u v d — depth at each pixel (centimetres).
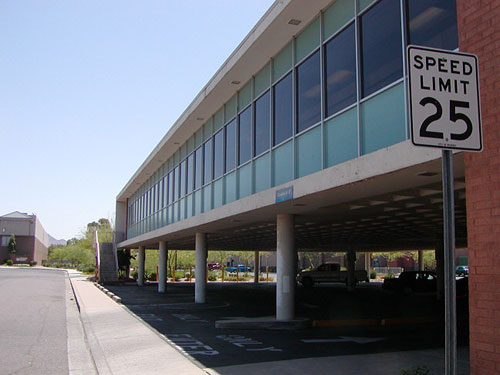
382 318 1681
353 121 983
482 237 570
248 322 1425
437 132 396
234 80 1589
